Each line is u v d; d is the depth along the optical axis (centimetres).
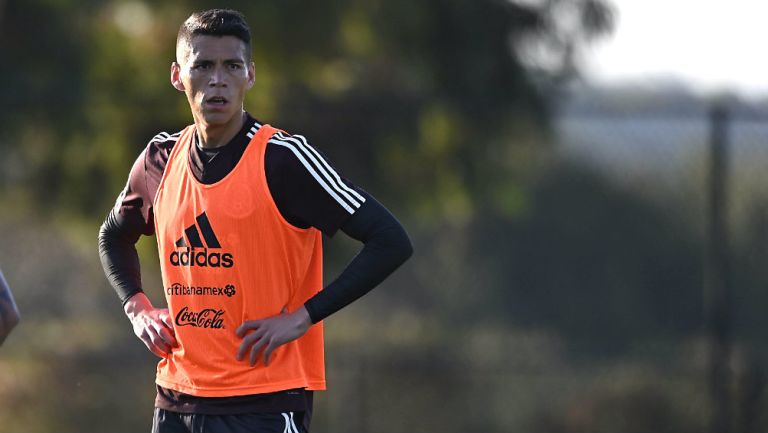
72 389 3153
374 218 1305
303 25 4509
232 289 1311
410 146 4062
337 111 3569
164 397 1382
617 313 3644
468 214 4309
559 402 3234
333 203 1301
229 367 1322
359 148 3888
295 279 1338
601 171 3675
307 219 1312
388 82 4797
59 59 4566
